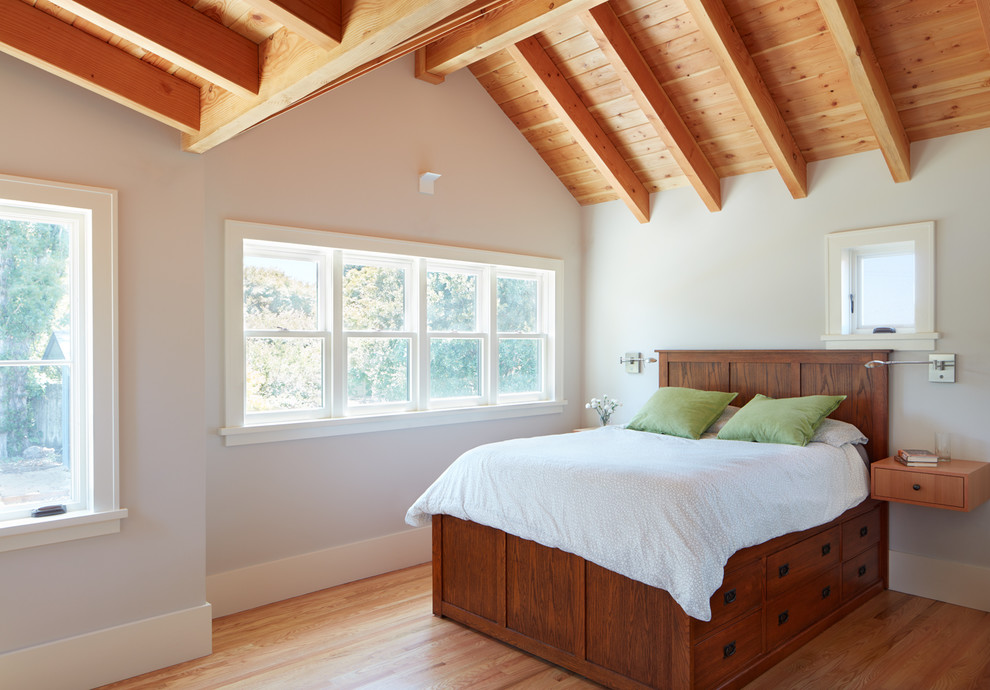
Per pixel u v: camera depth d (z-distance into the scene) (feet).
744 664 8.93
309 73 7.02
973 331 11.78
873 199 12.99
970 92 11.29
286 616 11.40
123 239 9.20
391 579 13.37
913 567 12.42
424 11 5.65
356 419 13.17
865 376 12.84
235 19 7.34
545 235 17.12
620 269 17.20
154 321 9.48
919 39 10.81
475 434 15.58
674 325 16.11
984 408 11.67
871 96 11.21
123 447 9.18
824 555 10.76
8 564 8.21
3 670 8.12
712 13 11.14
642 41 12.80
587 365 17.98
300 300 12.82
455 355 15.46
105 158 9.04
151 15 6.82
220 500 11.48
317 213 12.66
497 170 15.96
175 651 9.55
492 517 10.16
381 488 13.78
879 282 13.32
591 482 9.16
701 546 7.94
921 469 11.05
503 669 9.48
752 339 14.71
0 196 8.13
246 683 9.03
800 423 11.89
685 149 14.19
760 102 12.43
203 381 9.96
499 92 15.65
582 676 9.24
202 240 9.96
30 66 8.46
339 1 6.50
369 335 13.71
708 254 15.47
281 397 12.51
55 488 8.79
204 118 8.98
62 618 8.63
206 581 11.08
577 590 9.21
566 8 9.08
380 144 13.66
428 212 14.49
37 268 8.67
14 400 8.50
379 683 9.05
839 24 10.30
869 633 10.64
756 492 9.23
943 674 9.27
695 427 13.10
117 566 9.10
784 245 14.21
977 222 11.75
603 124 15.08
